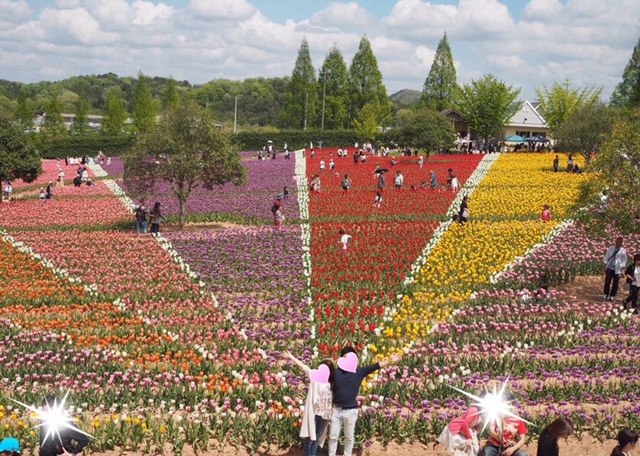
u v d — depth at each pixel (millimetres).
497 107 90000
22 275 24609
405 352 15648
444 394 13125
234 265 25594
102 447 11078
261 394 13188
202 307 20344
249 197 46125
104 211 41594
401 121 119125
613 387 13727
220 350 16266
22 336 16656
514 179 51094
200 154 34719
